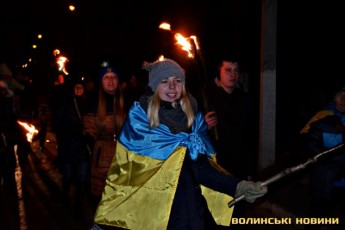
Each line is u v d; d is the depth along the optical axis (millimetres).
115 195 2684
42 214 6367
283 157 8750
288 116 10211
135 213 2645
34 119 12016
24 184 8078
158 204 2629
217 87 4305
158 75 2730
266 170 6953
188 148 2723
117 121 4875
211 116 3994
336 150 2834
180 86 2766
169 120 2701
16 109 8297
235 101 4336
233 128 4246
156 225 2615
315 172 4539
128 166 2697
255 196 2676
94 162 4836
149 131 2689
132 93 11414
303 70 10016
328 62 9617
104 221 2678
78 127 5824
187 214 2664
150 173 2658
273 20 6852
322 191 4508
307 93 10016
